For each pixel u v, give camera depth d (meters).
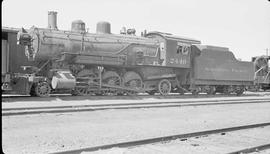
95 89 18.89
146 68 21.33
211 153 6.46
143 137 8.01
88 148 6.20
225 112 14.04
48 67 17.91
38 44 17.28
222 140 7.76
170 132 8.77
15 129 8.56
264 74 34.09
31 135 7.82
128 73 20.59
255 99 21.66
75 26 19.41
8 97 16.77
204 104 16.58
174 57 21.86
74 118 10.80
